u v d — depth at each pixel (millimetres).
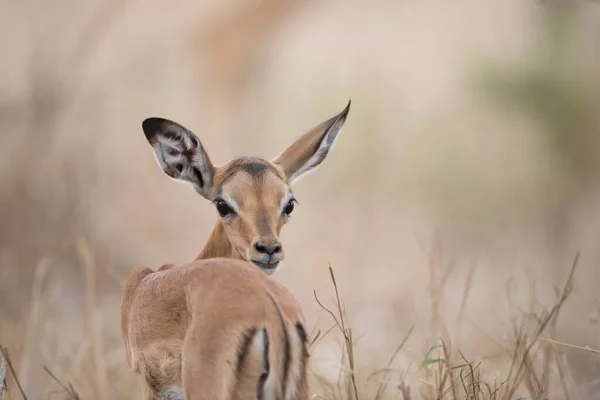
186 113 23328
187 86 23531
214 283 6703
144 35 23312
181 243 17969
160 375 7227
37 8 21969
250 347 6324
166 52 23406
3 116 18938
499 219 18078
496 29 24125
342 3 27328
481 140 18969
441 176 18969
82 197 17812
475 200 18531
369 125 21734
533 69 15055
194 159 8547
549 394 9156
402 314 12969
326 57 26516
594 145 15438
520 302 13422
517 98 15195
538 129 15758
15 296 14078
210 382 6410
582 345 11734
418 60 26422
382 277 16000
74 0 22234
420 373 10125
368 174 20875
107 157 20609
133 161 20797
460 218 18516
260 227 8094
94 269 15219
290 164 8930
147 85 23406
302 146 9016
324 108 22984
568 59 14984
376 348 12164
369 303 14695
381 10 27672
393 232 18781
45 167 17750
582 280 14039
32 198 16766
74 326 13156
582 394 9852
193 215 19172
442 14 26828
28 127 18734
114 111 22359
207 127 22703
